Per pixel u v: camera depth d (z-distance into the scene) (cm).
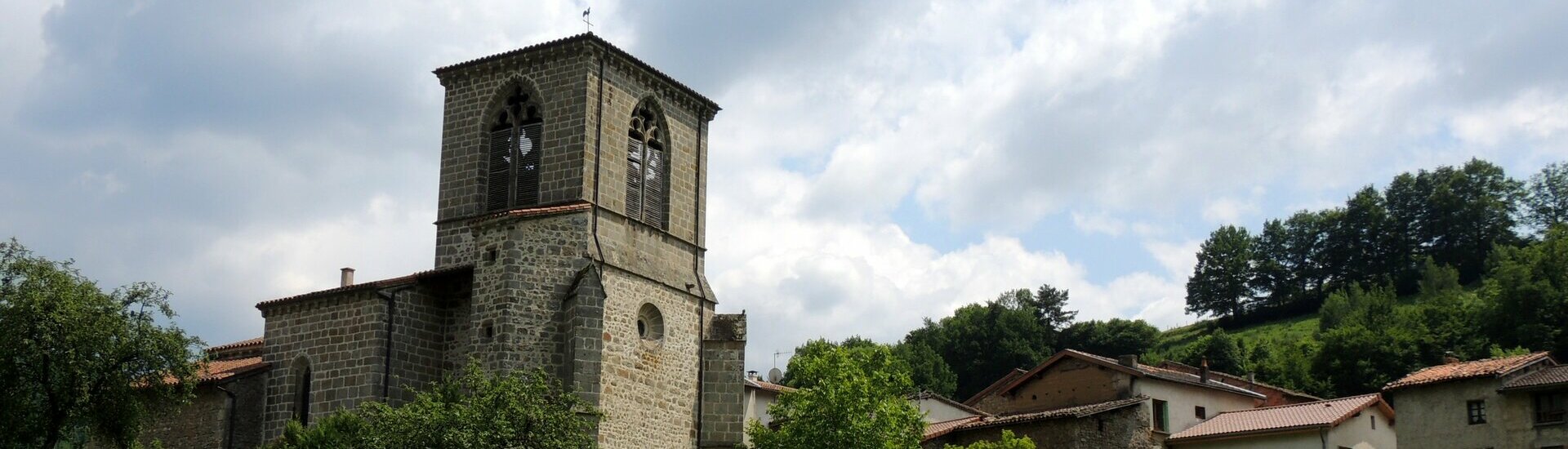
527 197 5694
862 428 5522
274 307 5756
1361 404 7225
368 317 5484
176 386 5450
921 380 12888
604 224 5531
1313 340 13850
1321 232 17425
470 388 4928
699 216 6156
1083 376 7981
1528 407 6575
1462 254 16212
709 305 6034
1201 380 8225
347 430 4688
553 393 4966
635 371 5494
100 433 5225
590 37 5625
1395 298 15150
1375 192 17325
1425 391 7006
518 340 5206
